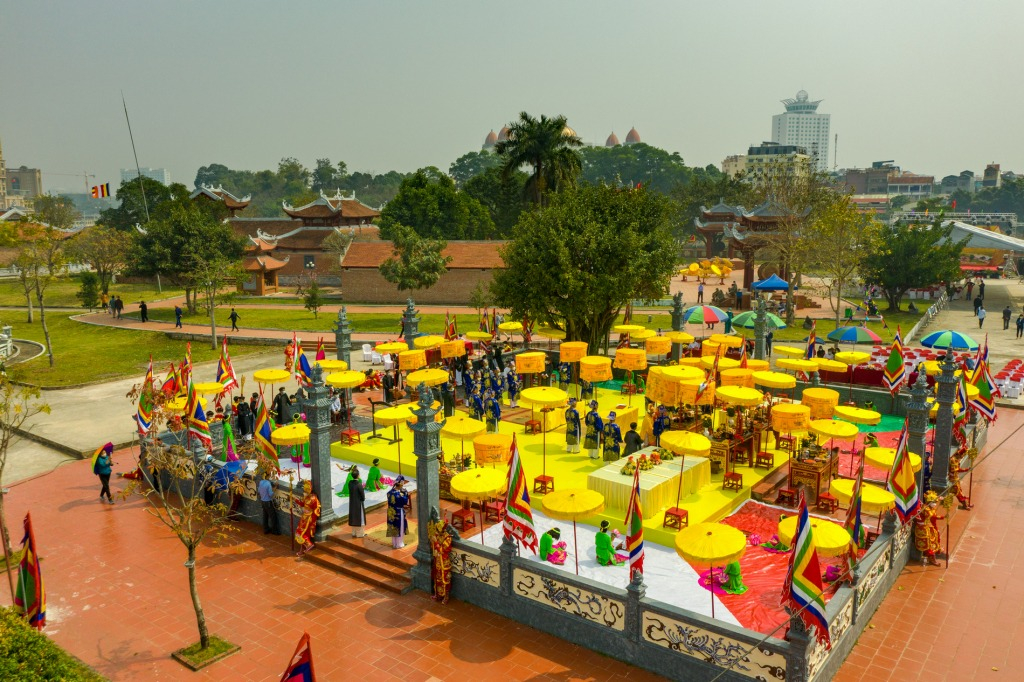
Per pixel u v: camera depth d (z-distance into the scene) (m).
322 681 15.70
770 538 21.39
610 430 26.27
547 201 76.00
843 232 59.66
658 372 27.36
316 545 22.19
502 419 32.97
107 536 23.52
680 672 15.26
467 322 66.56
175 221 72.12
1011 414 36.75
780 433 28.19
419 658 16.50
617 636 16.19
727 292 81.19
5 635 13.91
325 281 100.81
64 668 13.51
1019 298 81.25
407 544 21.53
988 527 22.97
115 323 66.31
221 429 29.75
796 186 80.56
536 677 15.68
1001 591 18.92
